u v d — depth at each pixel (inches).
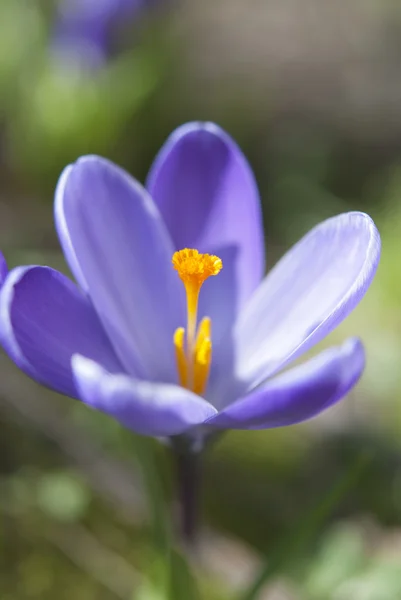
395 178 29.5
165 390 13.7
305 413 14.0
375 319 24.4
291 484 19.3
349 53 39.8
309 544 17.3
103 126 29.5
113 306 15.0
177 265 14.8
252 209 15.6
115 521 18.0
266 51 39.3
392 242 26.1
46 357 14.3
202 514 18.6
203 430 14.9
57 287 14.7
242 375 15.2
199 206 15.6
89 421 18.8
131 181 15.3
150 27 32.2
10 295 14.0
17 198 28.6
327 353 13.9
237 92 35.5
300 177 30.8
